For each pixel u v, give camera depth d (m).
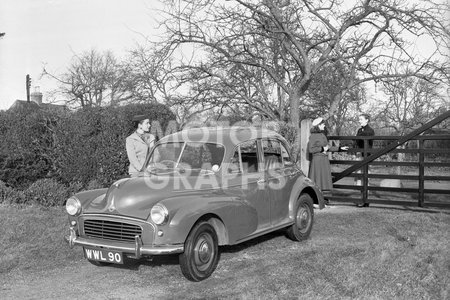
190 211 5.18
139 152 7.81
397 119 18.59
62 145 9.80
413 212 9.47
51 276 5.75
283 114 13.60
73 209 5.56
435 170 16.58
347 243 7.10
